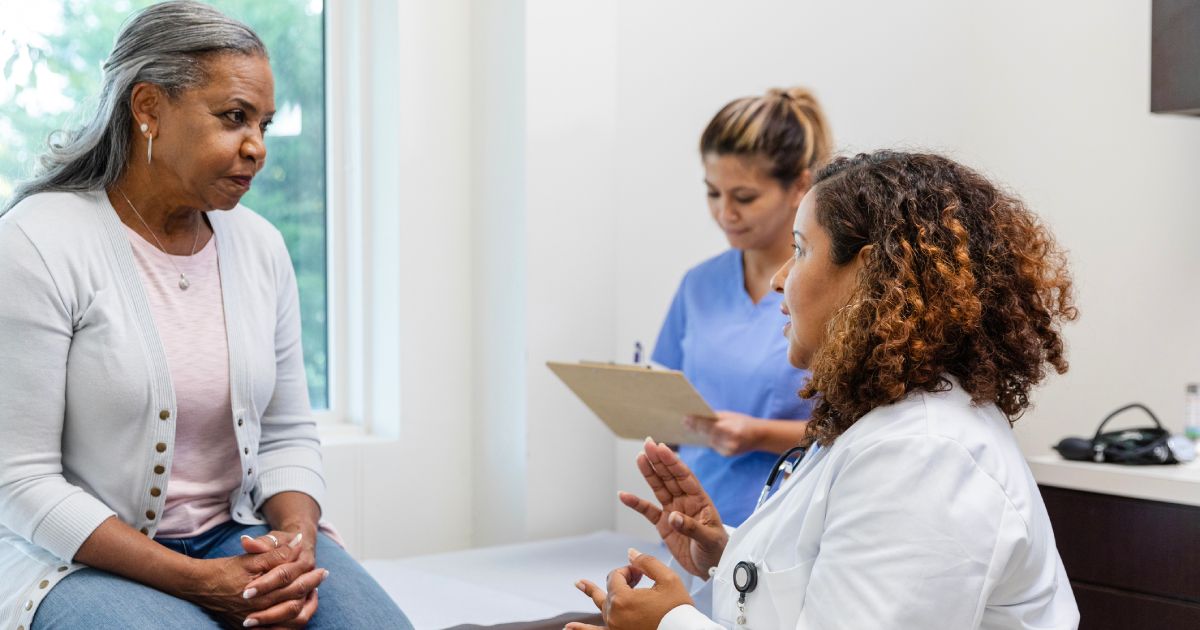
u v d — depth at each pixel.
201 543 1.70
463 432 3.04
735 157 2.31
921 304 1.19
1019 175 2.53
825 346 1.26
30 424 1.52
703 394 2.44
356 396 2.97
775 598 1.24
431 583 2.39
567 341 2.97
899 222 1.24
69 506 1.50
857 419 1.27
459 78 2.99
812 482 1.28
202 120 1.57
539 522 2.94
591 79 3.00
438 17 2.94
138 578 1.51
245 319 1.72
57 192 1.61
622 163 3.06
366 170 2.94
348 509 2.81
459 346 3.02
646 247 3.08
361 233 2.93
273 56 2.86
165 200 1.63
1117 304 2.39
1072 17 2.43
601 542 2.85
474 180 3.02
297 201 2.93
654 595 1.29
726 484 2.36
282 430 1.87
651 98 3.04
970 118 2.60
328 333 2.98
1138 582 1.92
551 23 2.91
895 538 1.12
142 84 1.58
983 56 2.57
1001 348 1.24
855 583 1.12
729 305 2.46
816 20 2.82
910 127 2.69
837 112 2.81
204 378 1.65
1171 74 2.03
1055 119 2.47
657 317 3.12
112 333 1.55
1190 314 2.28
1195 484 1.84
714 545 1.53
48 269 1.52
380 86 2.91
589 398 2.39
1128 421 2.37
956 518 1.11
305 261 2.95
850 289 1.27
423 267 2.93
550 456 2.96
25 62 2.53
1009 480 1.16
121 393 1.55
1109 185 2.39
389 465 2.88
